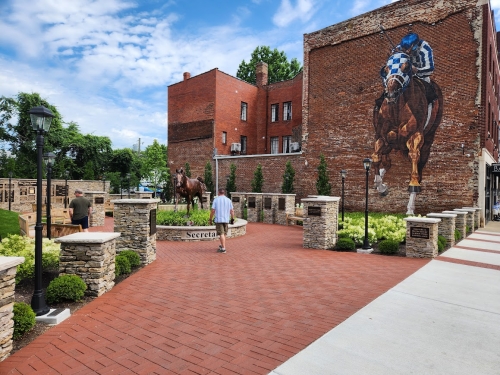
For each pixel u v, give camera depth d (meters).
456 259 9.36
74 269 5.95
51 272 7.20
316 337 4.31
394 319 4.93
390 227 13.53
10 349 3.82
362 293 6.16
